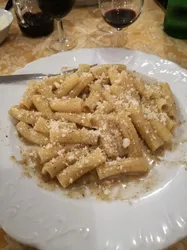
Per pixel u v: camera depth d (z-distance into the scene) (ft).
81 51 1.10
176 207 0.70
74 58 1.09
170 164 0.81
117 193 0.76
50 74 1.04
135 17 1.12
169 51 1.17
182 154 0.83
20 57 1.18
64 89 0.96
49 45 1.22
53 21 1.27
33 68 1.06
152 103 0.93
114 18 1.11
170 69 1.03
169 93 0.94
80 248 0.65
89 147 0.85
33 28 1.22
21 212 0.70
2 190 0.75
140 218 0.69
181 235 0.66
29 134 0.87
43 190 0.76
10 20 1.23
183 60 1.13
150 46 1.20
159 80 1.01
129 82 0.95
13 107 0.93
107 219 0.69
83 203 0.73
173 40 1.22
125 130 0.83
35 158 0.84
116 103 0.90
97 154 0.79
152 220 0.68
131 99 0.91
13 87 1.00
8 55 1.19
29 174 0.79
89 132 0.84
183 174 0.77
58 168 0.79
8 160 0.82
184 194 0.73
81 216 0.70
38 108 0.92
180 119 0.91
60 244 0.65
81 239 0.66
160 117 0.89
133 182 0.78
